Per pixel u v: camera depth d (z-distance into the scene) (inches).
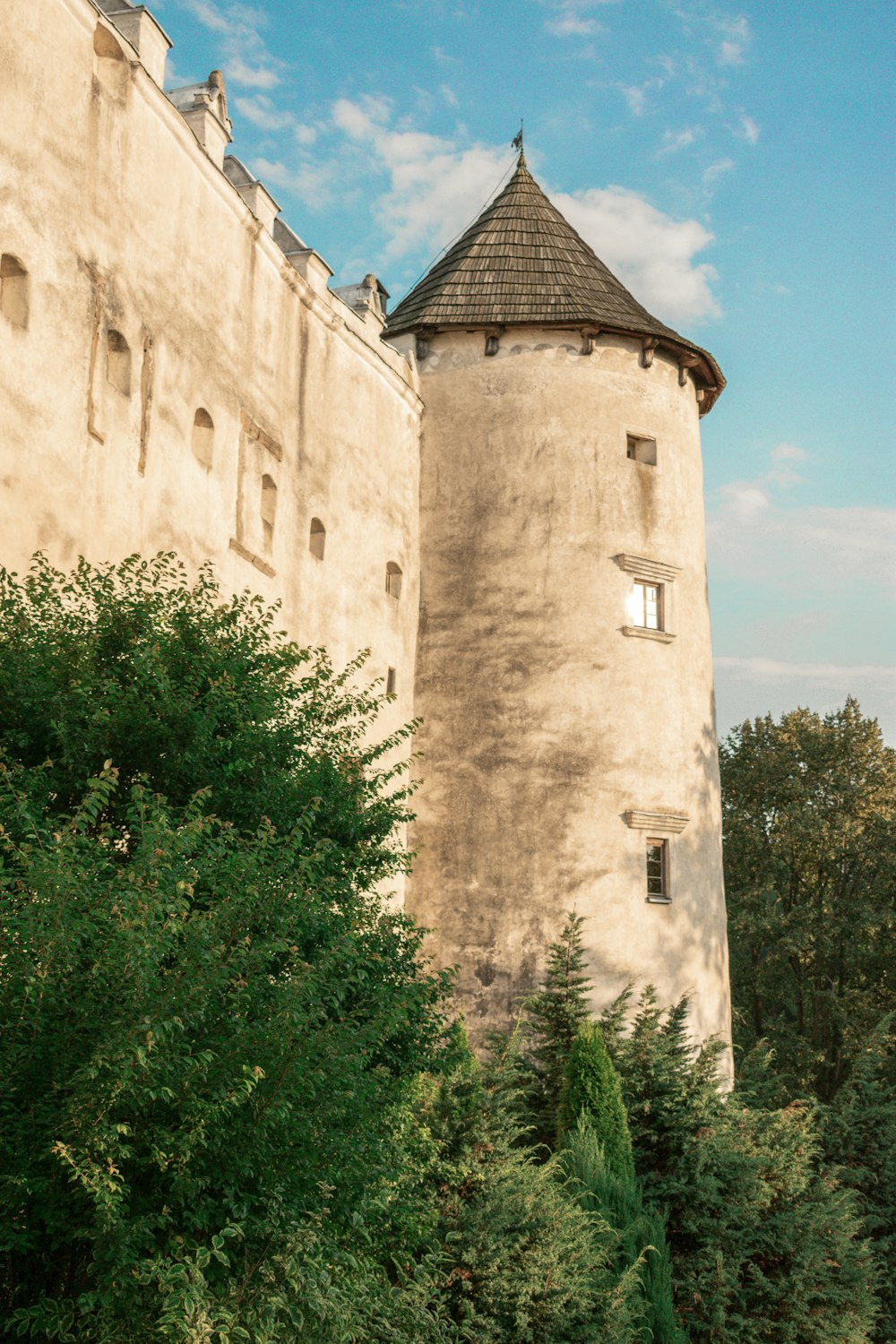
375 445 1041.5
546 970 1003.3
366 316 1059.3
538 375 1128.2
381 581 1034.1
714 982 1096.8
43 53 641.0
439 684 1090.1
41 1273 331.6
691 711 1126.4
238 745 470.9
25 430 605.6
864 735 1716.3
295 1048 349.7
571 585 1092.5
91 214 673.6
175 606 525.7
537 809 1053.2
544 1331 560.1
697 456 1206.9
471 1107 598.2
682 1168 764.6
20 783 409.7
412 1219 497.0
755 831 1689.2
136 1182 330.3
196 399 772.0
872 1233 973.8
